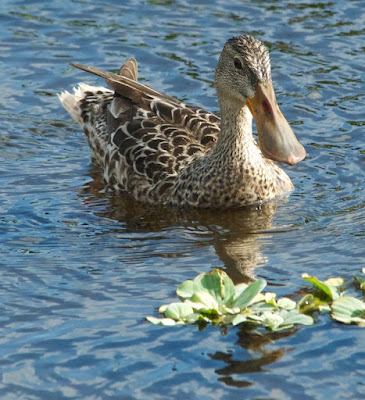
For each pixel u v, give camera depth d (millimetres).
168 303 9875
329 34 18000
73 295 10094
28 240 11719
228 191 12836
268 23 18469
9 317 9586
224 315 9562
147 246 11547
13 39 17938
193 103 15969
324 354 8844
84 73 16953
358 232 11773
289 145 12414
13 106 16125
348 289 10148
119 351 8938
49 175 14078
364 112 15602
